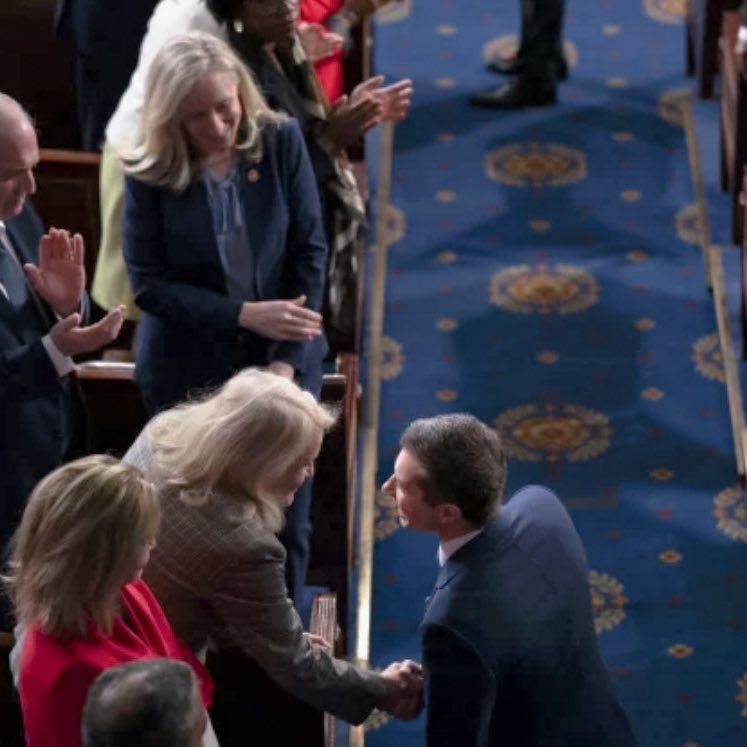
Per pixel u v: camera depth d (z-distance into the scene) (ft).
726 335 59.11
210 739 30.40
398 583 50.52
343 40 50.75
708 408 56.39
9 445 37.06
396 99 47.47
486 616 31.73
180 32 41.14
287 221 40.16
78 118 60.75
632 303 60.95
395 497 33.53
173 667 23.54
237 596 31.68
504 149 69.05
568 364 58.34
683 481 53.72
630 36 76.43
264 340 40.93
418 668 35.14
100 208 50.67
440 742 32.24
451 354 58.90
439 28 76.84
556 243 63.98
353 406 49.73
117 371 43.32
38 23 59.26
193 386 41.45
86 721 23.04
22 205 37.70
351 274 49.96
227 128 38.01
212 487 31.42
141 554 27.89
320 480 45.37
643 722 45.91
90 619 27.81
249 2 41.86
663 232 64.44
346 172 47.55
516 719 32.50
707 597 49.73
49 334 36.47
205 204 38.99
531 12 69.72
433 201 66.28
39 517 27.61
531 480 53.78
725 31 64.80
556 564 32.91
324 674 33.14
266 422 31.17
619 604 49.49
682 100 71.72
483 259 63.31
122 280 46.60
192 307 39.70
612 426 55.77
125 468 28.04
